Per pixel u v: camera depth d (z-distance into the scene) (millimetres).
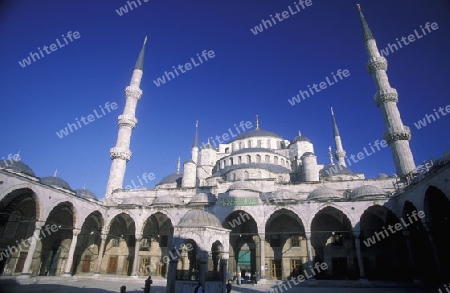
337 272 35781
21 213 33344
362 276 29719
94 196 48219
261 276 32281
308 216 33219
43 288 24484
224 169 53812
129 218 43375
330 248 36875
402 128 40719
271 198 35969
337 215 37281
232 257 38000
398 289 26094
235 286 30188
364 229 37031
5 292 21688
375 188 33156
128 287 28109
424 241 31562
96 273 37031
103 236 38781
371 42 48625
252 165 47344
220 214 35188
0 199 25062
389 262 34812
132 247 43031
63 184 44844
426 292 23422
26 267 27656
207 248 18094
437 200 25562
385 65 46406
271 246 38312
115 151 50031
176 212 37812
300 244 37688
